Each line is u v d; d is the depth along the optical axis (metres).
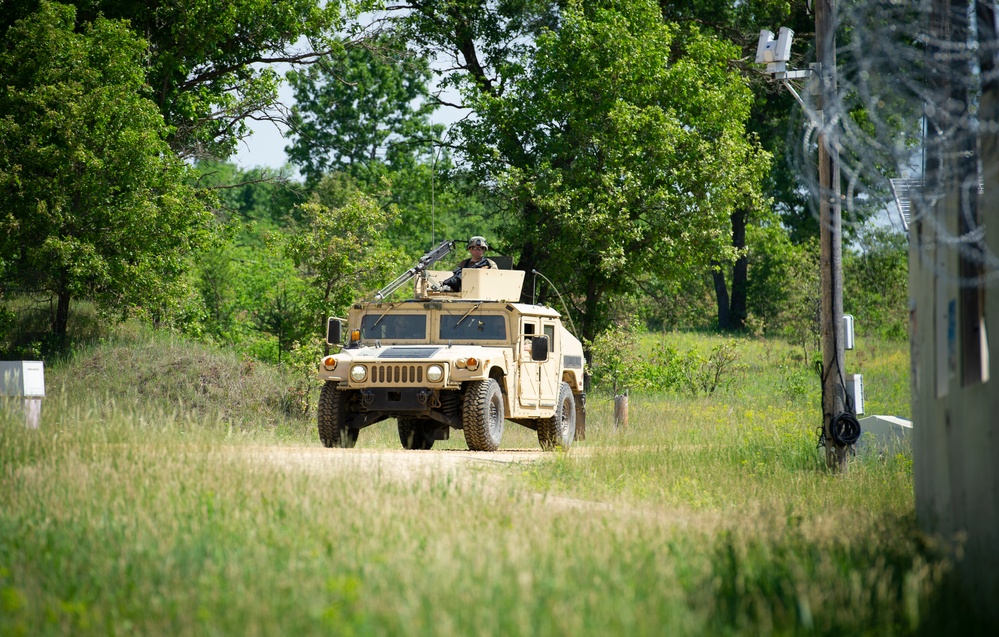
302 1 57.62
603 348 58.31
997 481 10.49
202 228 50.69
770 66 24.27
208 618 9.30
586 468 22.19
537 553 11.87
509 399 28.98
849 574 11.23
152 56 54.38
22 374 25.02
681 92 58.12
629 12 58.53
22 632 9.05
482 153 58.50
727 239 57.62
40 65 44.12
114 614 9.70
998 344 10.41
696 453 26.52
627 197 55.12
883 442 28.34
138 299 45.75
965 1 11.34
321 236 48.12
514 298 31.08
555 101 56.56
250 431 33.09
